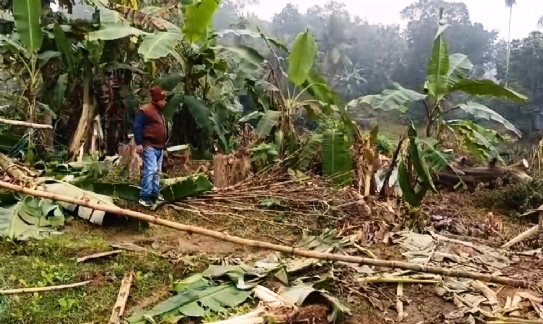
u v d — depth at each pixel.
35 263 4.07
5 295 3.44
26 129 8.16
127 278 3.90
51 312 3.35
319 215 5.95
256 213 6.18
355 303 3.92
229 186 6.79
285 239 5.41
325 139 7.31
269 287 3.91
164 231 5.36
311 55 7.39
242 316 3.32
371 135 7.14
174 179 6.92
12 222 4.66
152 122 5.84
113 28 7.91
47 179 5.50
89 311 3.42
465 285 4.33
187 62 9.09
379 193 7.13
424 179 6.32
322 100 7.83
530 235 5.77
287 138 8.02
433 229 6.15
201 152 9.75
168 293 3.81
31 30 7.07
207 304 3.54
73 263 4.18
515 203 7.54
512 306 4.05
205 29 7.93
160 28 8.79
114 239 4.96
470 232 6.21
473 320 3.75
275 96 9.63
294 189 6.52
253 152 7.55
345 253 4.68
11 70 9.80
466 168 8.74
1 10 10.11
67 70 8.73
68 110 9.23
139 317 3.31
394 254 5.07
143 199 5.86
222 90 10.56
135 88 10.98
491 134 8.62
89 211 5.25
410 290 4.24
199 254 4.67
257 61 8.90
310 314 3.56
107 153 9.43
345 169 7.23
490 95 6.78
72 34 8.72
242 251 4.89
